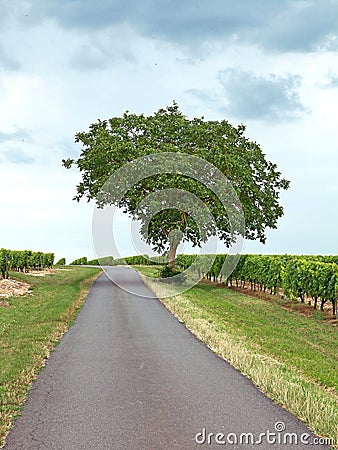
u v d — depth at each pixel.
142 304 19.91
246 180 32.00
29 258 38.09
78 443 5.86
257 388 8.14
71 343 12.06
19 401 7.41
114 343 12.07
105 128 33.12
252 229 33.59
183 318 15.99
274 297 24.02
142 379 8.71
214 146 31.95
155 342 12.23
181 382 8.52
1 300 19.94
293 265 21.80
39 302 20.14
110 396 7.69
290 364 10.76
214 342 11.97
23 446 5.79
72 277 33.12
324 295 18.77
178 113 34.88
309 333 15.30
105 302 20.50
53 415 6.81
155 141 31.25
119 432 6.20
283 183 36.12
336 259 28.94
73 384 8.38
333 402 7.49
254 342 13.05
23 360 10.03
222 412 6.93
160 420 6.62
